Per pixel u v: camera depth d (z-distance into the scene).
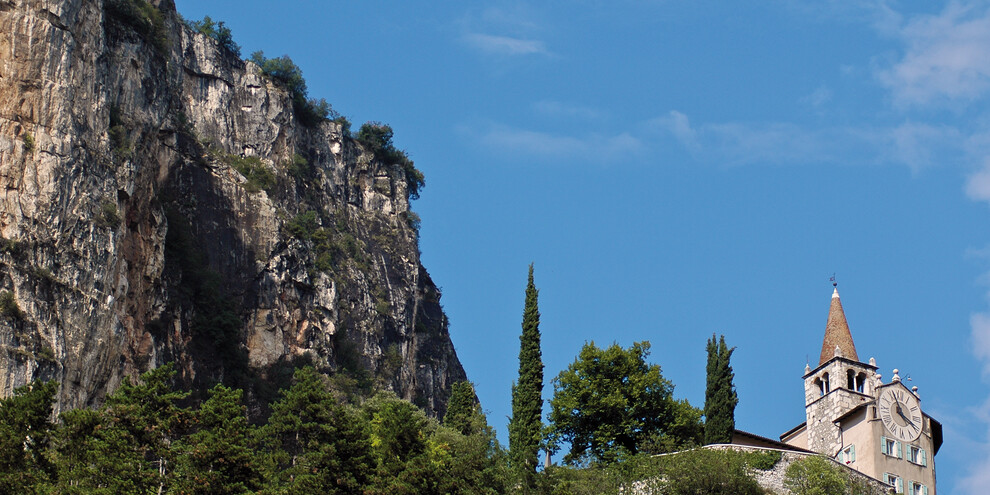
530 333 92.00
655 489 80.56
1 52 115.44
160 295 134.75
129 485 66.88
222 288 152.62
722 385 91.94
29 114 114.81
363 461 74.81
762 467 83.25
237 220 158.75
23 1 117.44
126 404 72.00
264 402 145.12
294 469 73.94
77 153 116.69
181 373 135.62
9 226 109.56
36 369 103.31
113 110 125.94
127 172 123.25
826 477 81.94
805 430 97.56
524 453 83.31
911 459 89.25
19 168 112.12
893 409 90.31
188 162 156.00
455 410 106.56
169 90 139.88
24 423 69.19
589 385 93.69
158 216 134.00
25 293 106.56
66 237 112.56
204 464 69.25
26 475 65.94
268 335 154.00
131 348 126.12
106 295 114.31
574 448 92.88
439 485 75.12
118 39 129.75
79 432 70.19
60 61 117.88
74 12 120.56
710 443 89.94
